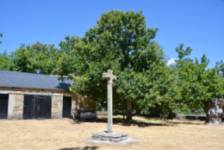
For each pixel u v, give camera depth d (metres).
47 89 33.72
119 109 35.44
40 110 33.22
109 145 15.97
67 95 35.50
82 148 15.00
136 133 22.41
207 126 30.95
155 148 15.36
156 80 30.14
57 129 24.45
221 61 39.66
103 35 31.28
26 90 32.34
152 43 31.67
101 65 30.03
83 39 33.56
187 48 41.59
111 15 31.94
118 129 25.17
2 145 15.65
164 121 38.00
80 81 31.64
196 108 39.97
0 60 62.34
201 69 37.69
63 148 14.95
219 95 37.62
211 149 15.48
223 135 22.27
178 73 37.72
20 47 64.44
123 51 31.81
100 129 24.81
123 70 30.77
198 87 36.25
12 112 31.31
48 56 62.31
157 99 29.25
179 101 36.56
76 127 26.31
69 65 36.50
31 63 57.91
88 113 37.12
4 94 31.03
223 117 36.84
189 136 21.19
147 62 31.38
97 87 31.45
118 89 29.12
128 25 31.53
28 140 17.66
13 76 34.97
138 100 29.30
